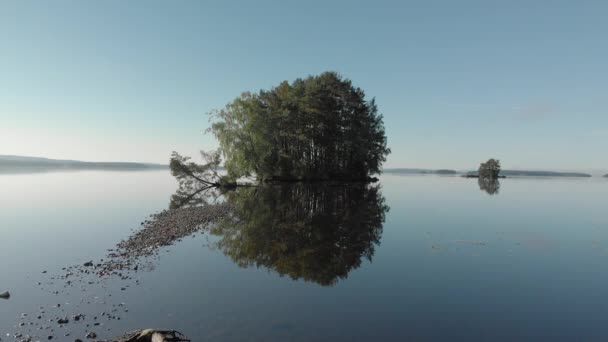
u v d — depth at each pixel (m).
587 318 9.07
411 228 22.25
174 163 52.38
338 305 9.74
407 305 9.82
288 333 7.97
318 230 21.47
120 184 63.72
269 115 57.44
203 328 8.16
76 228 20.91
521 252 16.19
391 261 14.58
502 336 8.05
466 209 32.12
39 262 13.66
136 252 15.50
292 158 63.38
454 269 13.39
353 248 16.91
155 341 7.16
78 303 9.59
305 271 13.07
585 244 17.81
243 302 9.86
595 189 68.12
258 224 23.31
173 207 31.69
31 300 9.77
